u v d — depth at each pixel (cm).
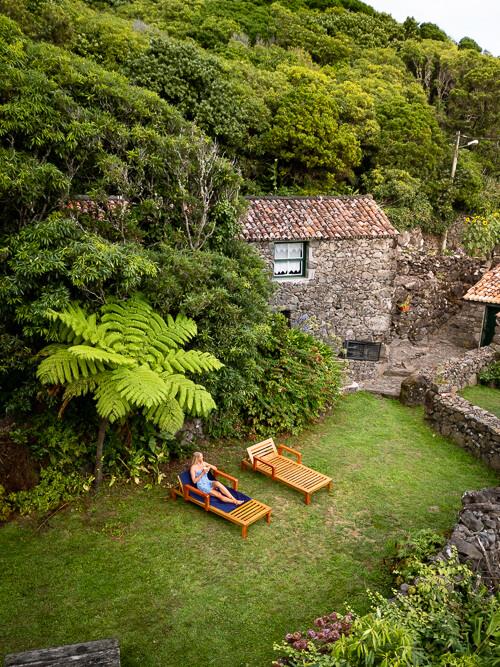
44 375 677
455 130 3073
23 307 686
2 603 586
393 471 933
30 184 716
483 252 2144
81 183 888
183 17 2747
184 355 763
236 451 966
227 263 925
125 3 2806
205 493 757
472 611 491
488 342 1658
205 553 690
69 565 650
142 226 950
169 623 575
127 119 943
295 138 1886
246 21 3028
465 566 527
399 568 655
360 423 1127
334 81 2400
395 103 2338
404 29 3856
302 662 430
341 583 649
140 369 705
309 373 1089
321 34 3156
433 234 2228
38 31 1612
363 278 1431
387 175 2166
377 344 1492
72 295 752
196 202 957
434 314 1866
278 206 1418
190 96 1811
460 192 2308
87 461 804
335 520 781
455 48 3688
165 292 784
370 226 1425
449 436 1067
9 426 763
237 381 888
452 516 802
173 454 904
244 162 1898
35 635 549
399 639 418
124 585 626
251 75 2103
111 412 690
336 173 2023
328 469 930
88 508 757
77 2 2253
